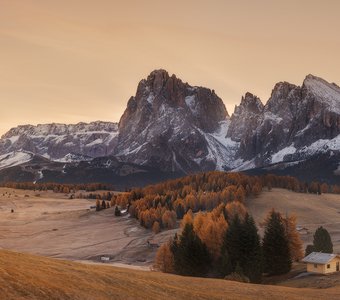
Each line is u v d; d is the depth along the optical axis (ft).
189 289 180.86
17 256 175.22
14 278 128.36
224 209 619.26
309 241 607.78
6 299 114.11
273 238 346.33
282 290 215.31
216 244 385.29
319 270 318.04
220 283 215.10
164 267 392.47
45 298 121.08
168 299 152.97
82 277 153.38
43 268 154.30
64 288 131.85
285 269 343.05
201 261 342.64
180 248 355.36
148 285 165.07
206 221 453.99
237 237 333.83
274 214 367.45
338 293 217.36
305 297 200.34
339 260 324.60
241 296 185.26
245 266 323.98
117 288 149.89
